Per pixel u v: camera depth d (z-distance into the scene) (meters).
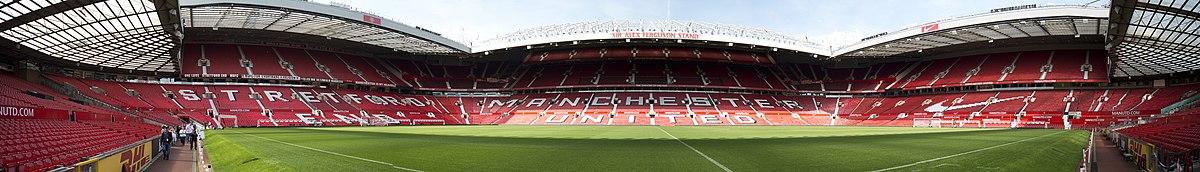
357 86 77.81
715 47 85.88
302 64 75.50
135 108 56.94
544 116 75.25
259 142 25.16
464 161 14.89
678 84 83.12
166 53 48.91
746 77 87.69
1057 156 17.27
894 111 75.69
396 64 88.19
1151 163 15.14
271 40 73.44
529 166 13.64
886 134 34.91
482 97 84.62
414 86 83.50
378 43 74.25
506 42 79.81
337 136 31.53
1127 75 67.25
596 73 86.81
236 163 16.28
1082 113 63.91
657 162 14.34
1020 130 46.72
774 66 91.75
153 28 35.44
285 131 41.62
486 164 14.10
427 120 72.75
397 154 17.28
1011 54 79.00
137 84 63.69
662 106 77.31
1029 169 13.23
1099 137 36.69
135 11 30.12
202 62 69.06
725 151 18.09
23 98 31.66
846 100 84.12
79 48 43.31
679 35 77.12
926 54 85.38
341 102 71.56
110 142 18.50
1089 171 13.94
